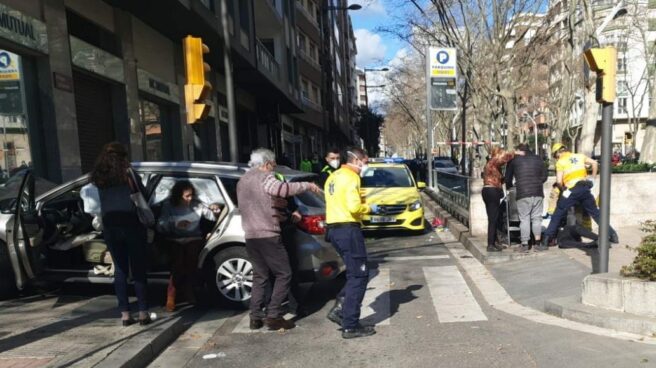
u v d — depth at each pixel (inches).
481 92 719.7
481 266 306.2
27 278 213.8
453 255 348.5
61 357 162.2
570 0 576.1
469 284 269.1
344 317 193.3
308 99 1466.5
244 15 724.7
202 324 216.8
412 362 167.0
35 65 350.3
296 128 1440.7
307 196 244.2
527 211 311.7
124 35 474.0
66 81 369.1
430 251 367.2
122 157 194.4
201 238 229.6
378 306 234.2
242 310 233.9
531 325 198.1
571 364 158.4
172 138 611.2
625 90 2097.7
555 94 1305.4
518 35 711.7
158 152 571.5
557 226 311.3
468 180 400.5
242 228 211.0
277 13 957.8
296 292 225.9
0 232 235.1
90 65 409.1
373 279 287.4
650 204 378.0
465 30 700.0
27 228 224.2
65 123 365.1
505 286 257.8
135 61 490.6
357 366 166.6
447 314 218.2
